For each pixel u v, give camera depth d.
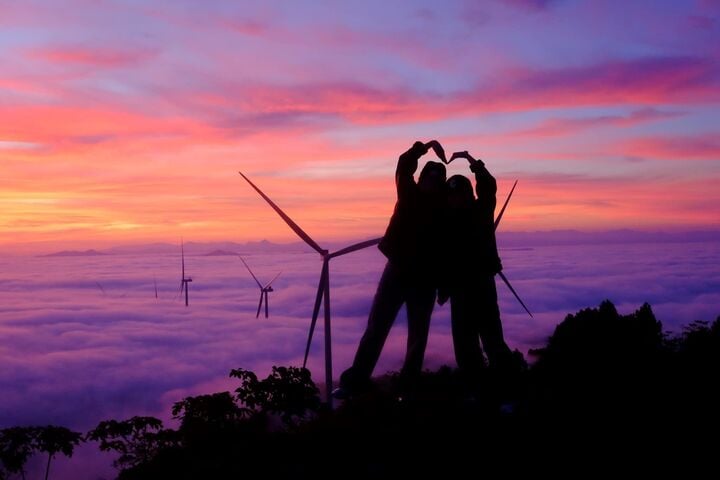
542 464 6.61
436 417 7.67
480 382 7.67
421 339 7.62
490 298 7.40
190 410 8.92
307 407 9.02
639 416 7.64
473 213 7.19
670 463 6.52
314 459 7.30
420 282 7.37
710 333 11.46
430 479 6.48
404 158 7.14
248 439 8.27
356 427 7.75
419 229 7.17
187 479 7.82
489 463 6.67
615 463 6.56
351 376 7.63
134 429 9.20
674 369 9.58
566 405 7.94
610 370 9.25
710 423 7.38
